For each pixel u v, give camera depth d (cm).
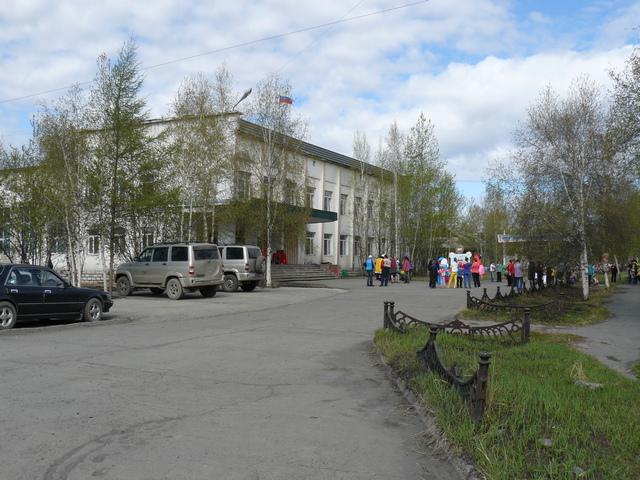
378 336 1079
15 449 479
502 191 2405
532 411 531
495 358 851
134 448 488
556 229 2253
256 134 2972
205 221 2875
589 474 395
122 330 1291
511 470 404
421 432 545
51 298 1334
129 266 2280
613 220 2231
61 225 2334
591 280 3575
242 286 2723
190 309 1777
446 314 1628
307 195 3178
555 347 984
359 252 5231
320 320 1513
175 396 674
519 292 2350
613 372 805
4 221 2350
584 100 2206
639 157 1498
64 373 790
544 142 2255
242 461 461
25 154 2348
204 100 2816
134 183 2173
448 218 4784
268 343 1107
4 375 773
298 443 510
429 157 4681
